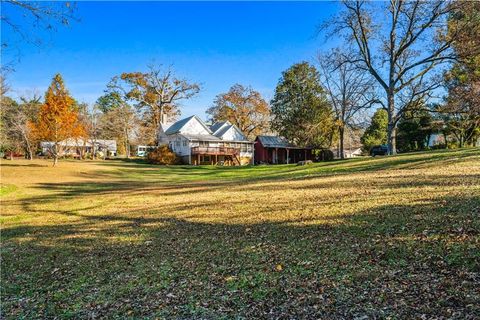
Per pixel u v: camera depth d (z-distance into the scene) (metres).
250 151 52.03
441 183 10.09
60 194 18.98
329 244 6.13
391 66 27.89
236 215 9.58
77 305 5.07
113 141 75.50
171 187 19.64
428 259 4.88
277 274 5.20
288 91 49.28
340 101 42.12
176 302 4.75
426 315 3.52
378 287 4.31
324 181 14.27
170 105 57.66
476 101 23.72
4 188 20.36
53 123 34.81
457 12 24.97
